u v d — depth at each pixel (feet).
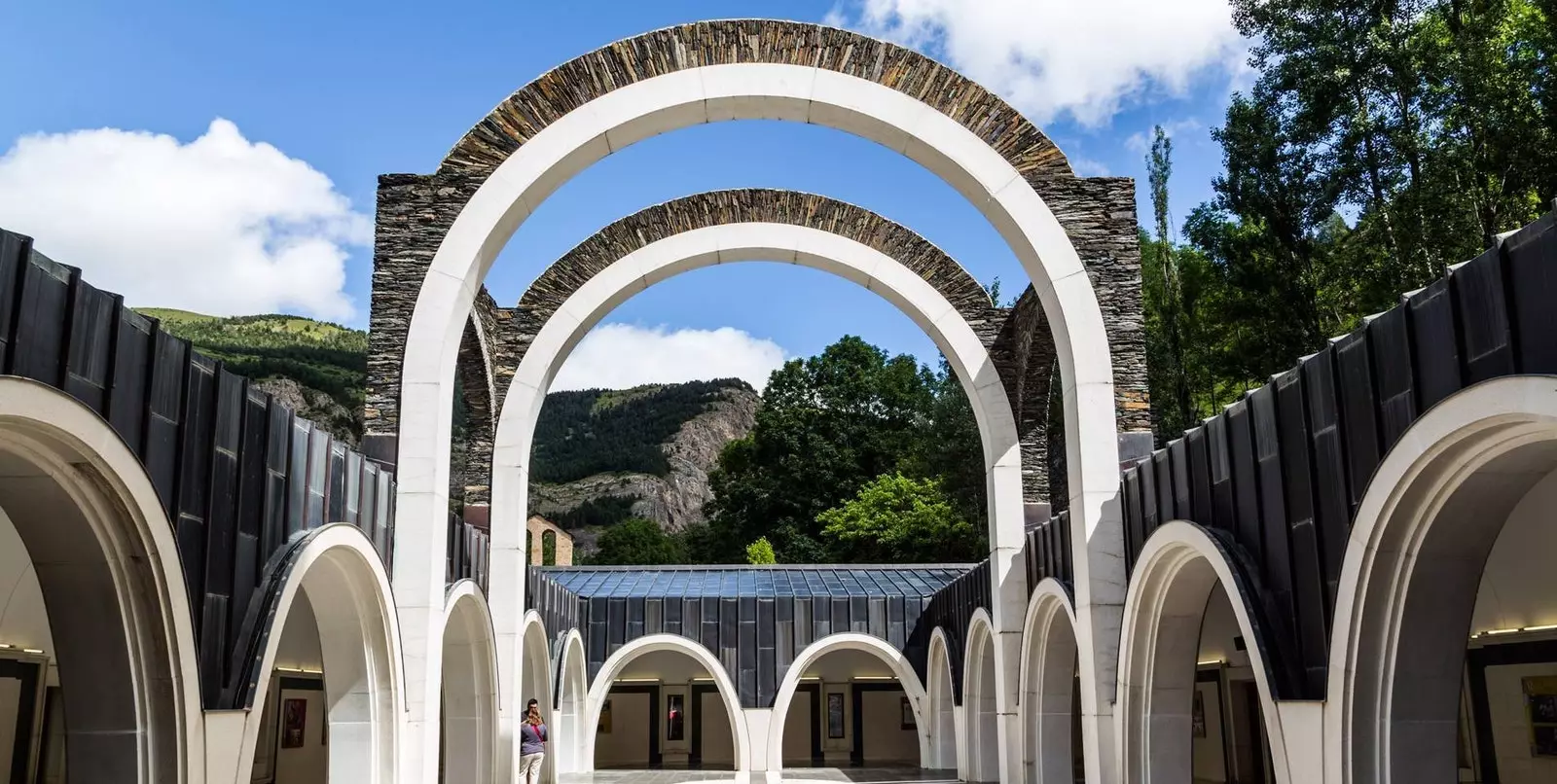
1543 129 57.52
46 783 40.50
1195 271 103.76
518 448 57.31
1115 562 43.65
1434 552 25.05
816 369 182.70
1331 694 26.99
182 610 24.73
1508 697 41.24
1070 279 46.03
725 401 435.53
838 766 87.25
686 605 81.00
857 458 175.42
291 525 32.07
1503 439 22.04
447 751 52.16
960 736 71.05
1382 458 25.31
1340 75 65.82
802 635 80.48
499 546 55.93
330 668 38.65
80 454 21.47
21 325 19.72
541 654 65.98
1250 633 30.66
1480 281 21.85
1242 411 33.12
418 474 42.63
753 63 46.24
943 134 46.83
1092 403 44.91
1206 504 35.68
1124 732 40.57
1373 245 73.20
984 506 144.05
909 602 82.07
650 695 96.43
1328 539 27.94
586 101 45.80
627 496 355.77
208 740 25.94
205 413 26.89
